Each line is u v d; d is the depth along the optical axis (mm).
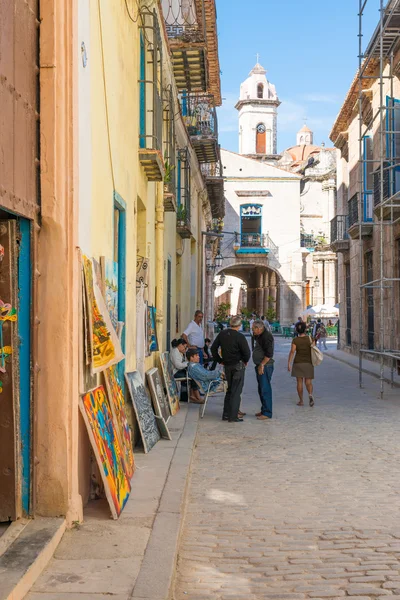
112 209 6754
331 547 4859
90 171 5535
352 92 22812
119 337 6871
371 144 21109
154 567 4113
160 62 9898
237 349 10609
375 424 10312
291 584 4215
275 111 89312
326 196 65688
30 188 4488
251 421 10641
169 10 13641
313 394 14398
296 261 51625
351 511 5730
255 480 6832
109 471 5234
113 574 4008
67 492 4715
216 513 5688
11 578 3658
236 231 51594
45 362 4660
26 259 4586
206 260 31172
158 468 6867
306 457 7914
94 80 5797
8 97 4012
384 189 17266
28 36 4473
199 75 14109
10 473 4543
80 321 4938
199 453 8188
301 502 6012
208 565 4527
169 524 4949
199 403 12469
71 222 4723
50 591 3762
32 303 4582
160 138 9992
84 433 5285
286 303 51812
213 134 19547
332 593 4078
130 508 5359
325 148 67188
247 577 4328
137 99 8727
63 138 4699
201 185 23938
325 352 28500
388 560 4609
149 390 9297
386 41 16250
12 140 4094
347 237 27000
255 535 5125
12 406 4512
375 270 20734
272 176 51594
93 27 5762
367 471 7191
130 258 8055
